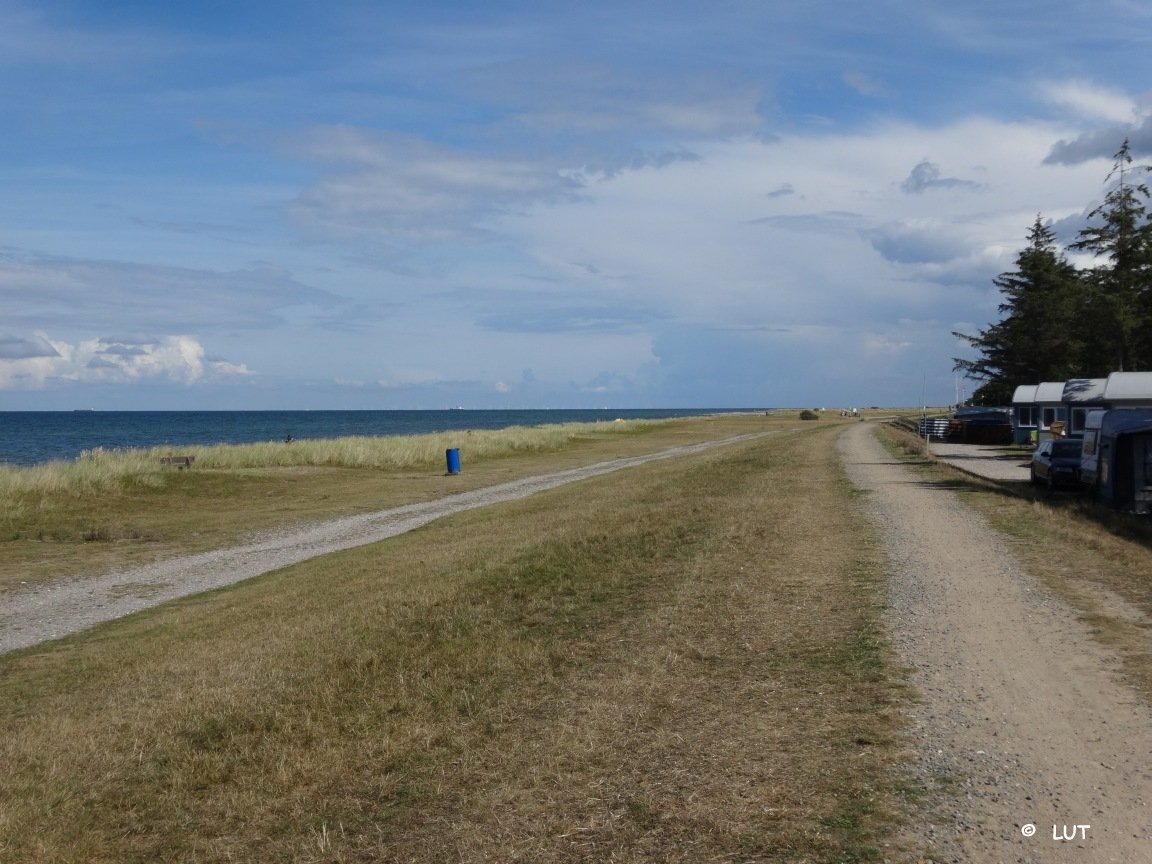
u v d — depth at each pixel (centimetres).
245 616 1212
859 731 589
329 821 519
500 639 895
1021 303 5953
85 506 2480
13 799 589
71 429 12169
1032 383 6112
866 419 10775
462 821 498
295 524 2331
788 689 683
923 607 935
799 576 1115
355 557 1678
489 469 3853
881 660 747
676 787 516
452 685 751
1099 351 4806
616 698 684
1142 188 4425
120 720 753
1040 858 423
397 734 644
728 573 1146
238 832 522
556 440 5438
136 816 555
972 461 3497
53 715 802
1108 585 1034
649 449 5184
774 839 450
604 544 1429
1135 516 1706
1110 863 418
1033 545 1319
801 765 538
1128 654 754
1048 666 724
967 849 434
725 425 8938
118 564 1806
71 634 1255
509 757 583
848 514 1702
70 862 497
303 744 647
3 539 2072
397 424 14888
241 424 14975
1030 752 548
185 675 893
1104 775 513
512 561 1334
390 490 3052
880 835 449
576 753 578
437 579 1262
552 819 489
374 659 857
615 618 952
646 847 451
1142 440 1777
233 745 662
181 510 2556
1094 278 5297
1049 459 2233
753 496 2052
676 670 748
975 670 716
